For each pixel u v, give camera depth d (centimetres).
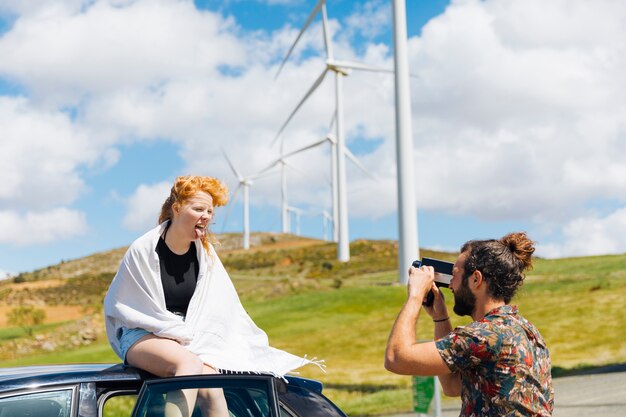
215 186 368
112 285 365
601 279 4788
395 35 4894
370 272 9219
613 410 1380
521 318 302
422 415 1036
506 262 301
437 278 325
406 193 5169
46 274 16825
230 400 314
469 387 298
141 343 343
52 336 5791
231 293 375
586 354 2667
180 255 369
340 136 7425
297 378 350
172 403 306
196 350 350
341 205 8244
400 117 4978
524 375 289
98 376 321
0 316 8800
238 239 18675
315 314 5041
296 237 18838
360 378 2564
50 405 305
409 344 295
